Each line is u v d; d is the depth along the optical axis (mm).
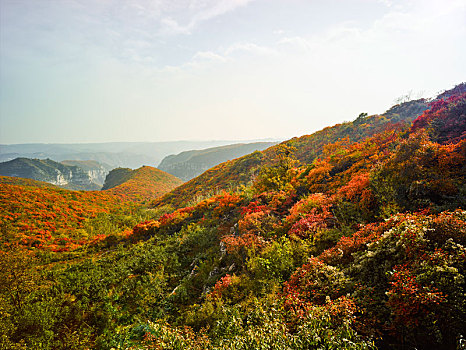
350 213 11117
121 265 17016
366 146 23078
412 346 3826
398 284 4234
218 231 19234
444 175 9664
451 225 5125
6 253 13172
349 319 4168
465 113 16203
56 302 11984
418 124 19703
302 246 9141
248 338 4254
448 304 3668
